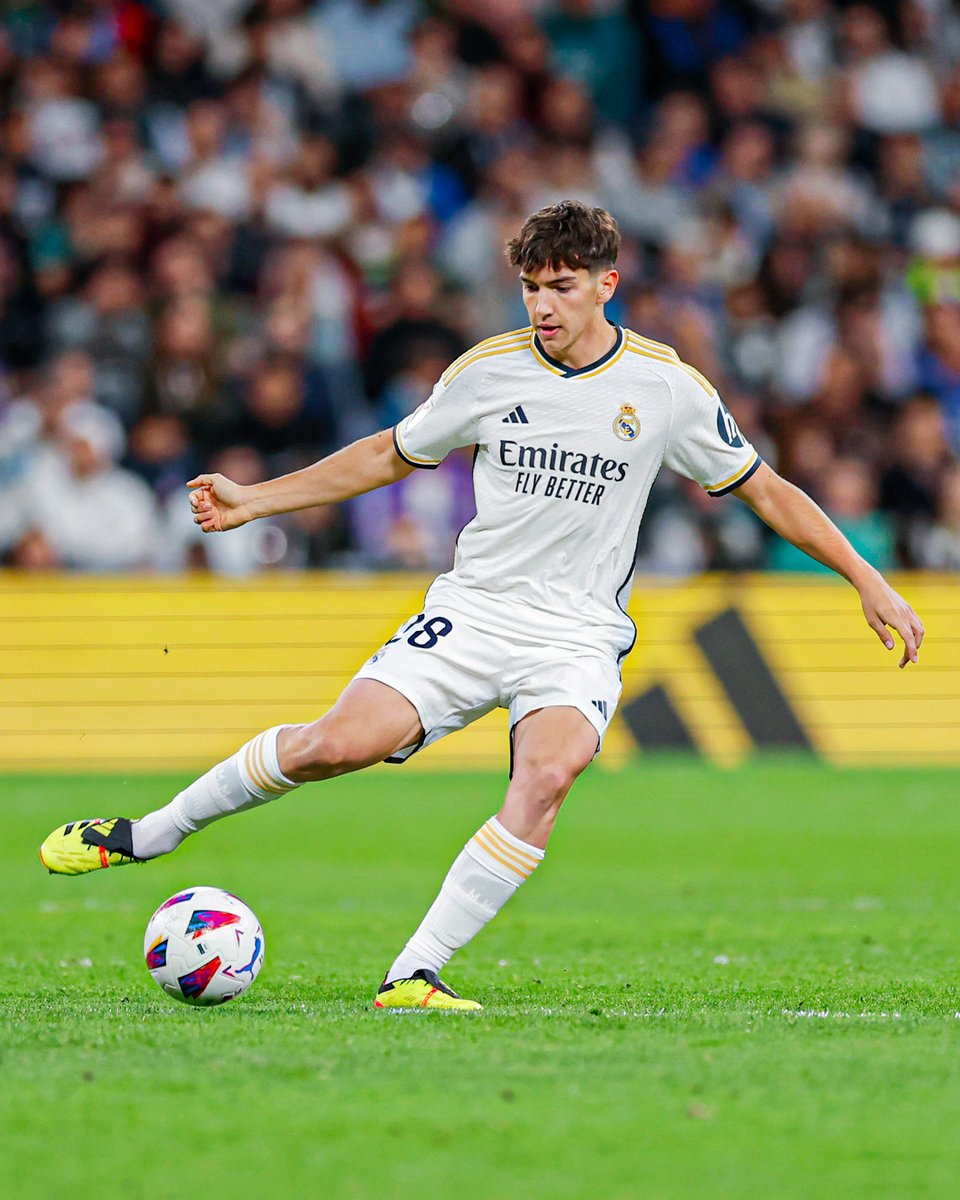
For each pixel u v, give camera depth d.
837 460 52.75
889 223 61.81
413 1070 13.67
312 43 61.22
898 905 28.09
